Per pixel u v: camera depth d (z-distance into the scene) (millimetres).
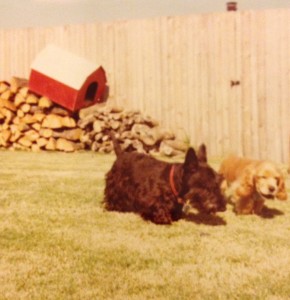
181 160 5219
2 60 6867
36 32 6652
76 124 6117
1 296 1596
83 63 6047
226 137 5676
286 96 5402
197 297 1603
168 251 2049
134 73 6121
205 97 5754
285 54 5391
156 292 1638
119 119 5855
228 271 1832
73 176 3943
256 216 2703
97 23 6273
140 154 2742
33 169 4355
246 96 5562
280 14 5387
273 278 1771
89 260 1928
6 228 2354
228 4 5777
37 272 1801
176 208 2514
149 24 5992
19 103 6219
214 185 2324
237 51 5574
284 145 5430
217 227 2451
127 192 2682
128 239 2205
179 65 5867
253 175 2641
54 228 2369
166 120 5973
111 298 1588
